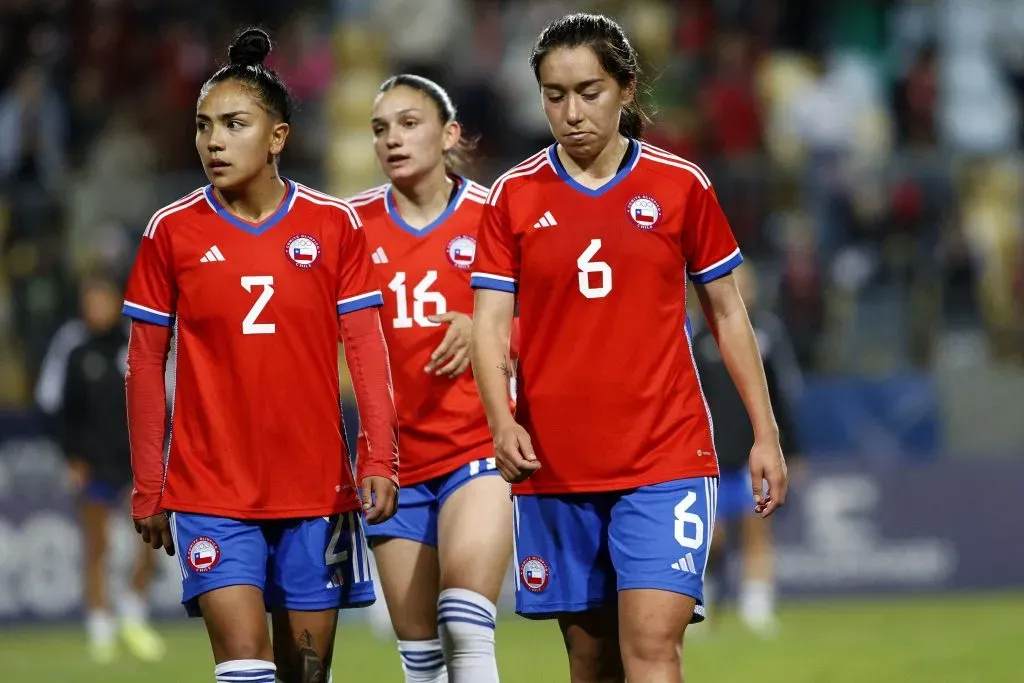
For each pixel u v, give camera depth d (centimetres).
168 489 1686
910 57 6066
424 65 5606
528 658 3128
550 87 1592
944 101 6166
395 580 1967
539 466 1580
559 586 1648
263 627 1653
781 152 5578
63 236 4694
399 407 1969
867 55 6238
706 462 1625
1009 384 4566
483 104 5512
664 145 5241
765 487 1675
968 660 3062
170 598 4128
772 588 4316
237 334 1677
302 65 5612
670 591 1566
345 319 1725
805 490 4359
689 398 1630
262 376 1678
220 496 1664
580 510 1639
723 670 2988
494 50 5859
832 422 4566
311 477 1694
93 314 3644
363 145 5425
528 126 5684
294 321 1688
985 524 4378
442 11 5819
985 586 4362
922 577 4350
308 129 5475
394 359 1978
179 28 5841
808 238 4750
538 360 1634
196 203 1712
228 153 1662
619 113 1622
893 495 4375
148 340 1700
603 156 1627
